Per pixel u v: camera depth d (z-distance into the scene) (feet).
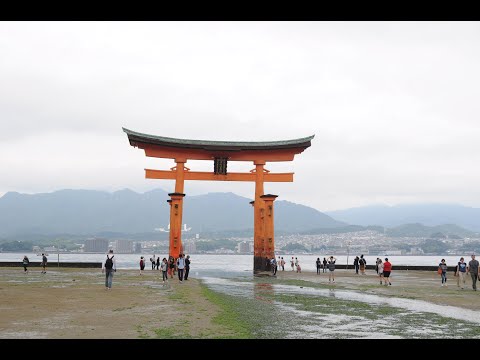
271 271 164.66
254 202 181.47
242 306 66.28
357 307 66.03
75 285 95.20
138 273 154.40
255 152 181.27
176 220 163.94
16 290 80.64
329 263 125.90
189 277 144.66
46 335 39.65
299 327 47.91
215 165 178.91
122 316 52.08
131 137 166.20
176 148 175.11
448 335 44.04
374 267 196.75
